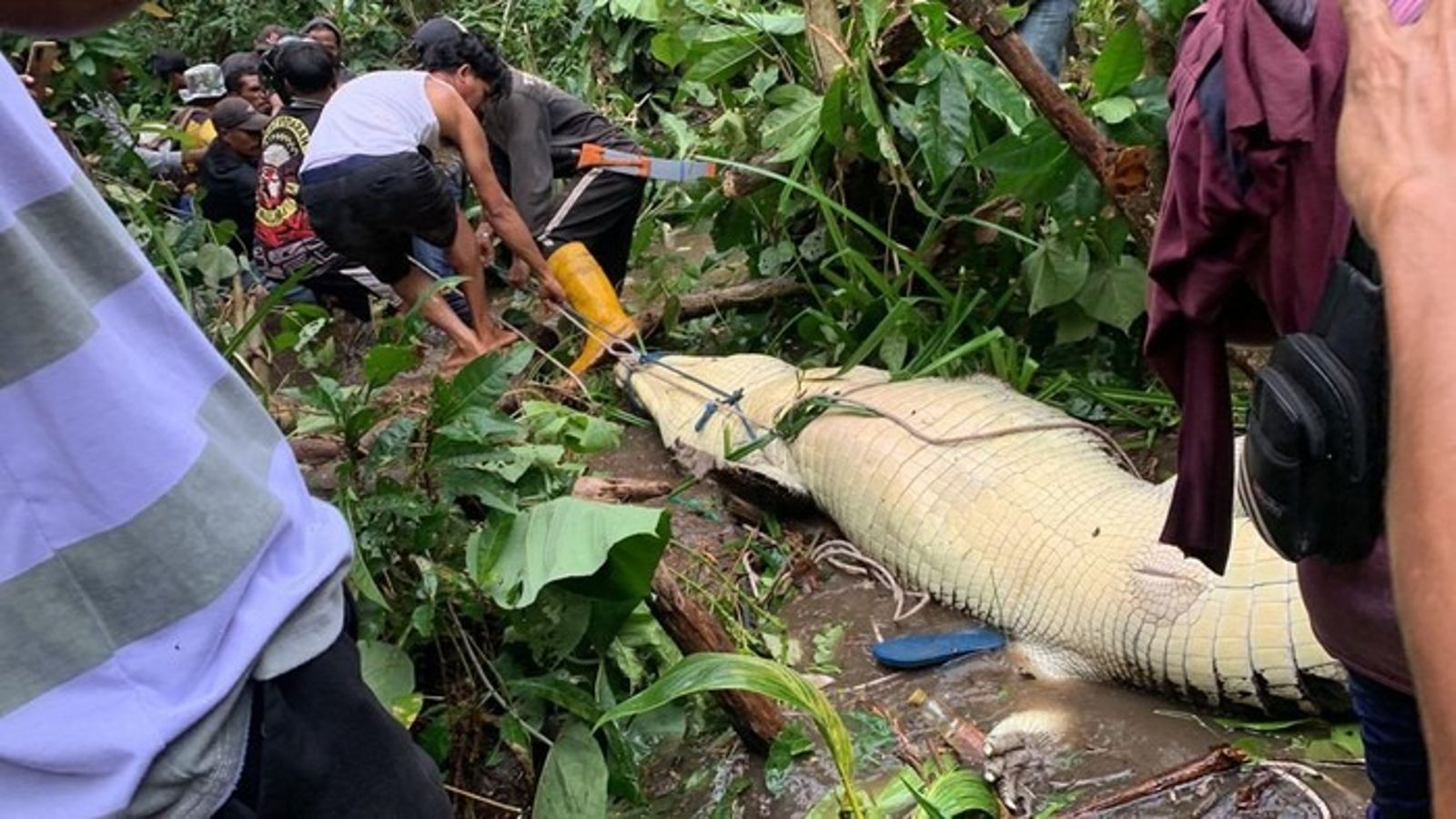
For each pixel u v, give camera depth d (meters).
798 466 3.84
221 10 9.91
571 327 4.95
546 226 5.03
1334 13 1.44
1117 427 3.82
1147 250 3.19
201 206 6.00
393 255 4.82
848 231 4.58
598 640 2.79
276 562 1.38
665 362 4.56
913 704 2.93
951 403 3.70
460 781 2.74
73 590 1.22
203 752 1.28
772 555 3.64
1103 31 4.61
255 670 1.34
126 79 6.68
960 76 3.79
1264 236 1.55
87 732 1.22
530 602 2.55
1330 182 1.43
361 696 1.45
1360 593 1.50
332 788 1.41
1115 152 3.13
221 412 1.41
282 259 5.24
